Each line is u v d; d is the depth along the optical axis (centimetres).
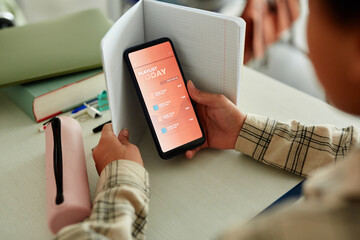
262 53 182
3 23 117
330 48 31
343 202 33
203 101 76
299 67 193
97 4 225
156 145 74
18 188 72
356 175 33
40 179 73
